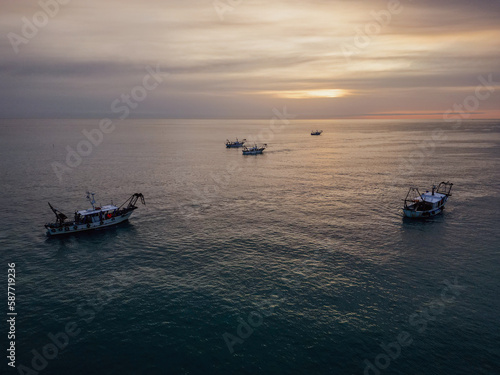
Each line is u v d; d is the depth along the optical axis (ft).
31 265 185.57
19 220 256.93
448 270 174.29
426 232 226.58
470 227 235.20
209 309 144.56
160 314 141.59
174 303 148.97
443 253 194.08
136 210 284.82
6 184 375.04
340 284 162.09
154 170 479.41
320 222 248.73
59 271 178.81
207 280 167.73
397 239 215.10
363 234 224.33
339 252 196.75
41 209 283.79
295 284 162.71
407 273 171.53
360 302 147.74
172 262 187.93
